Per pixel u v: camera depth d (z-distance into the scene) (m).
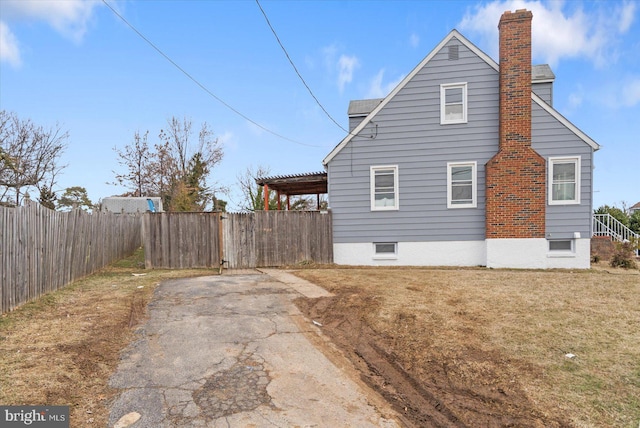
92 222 9.96
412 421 3.12
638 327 5.07
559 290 7.41
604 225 16.12
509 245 11.61
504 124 11.62
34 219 6.32
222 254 11.93
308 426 2.96
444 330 5.08
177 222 11.80
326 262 12.79
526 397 3.37
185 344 4.72
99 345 4.48
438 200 12.41
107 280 9.05
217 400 3.34
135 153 31.45
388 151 12.69
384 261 12.67
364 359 4.46
